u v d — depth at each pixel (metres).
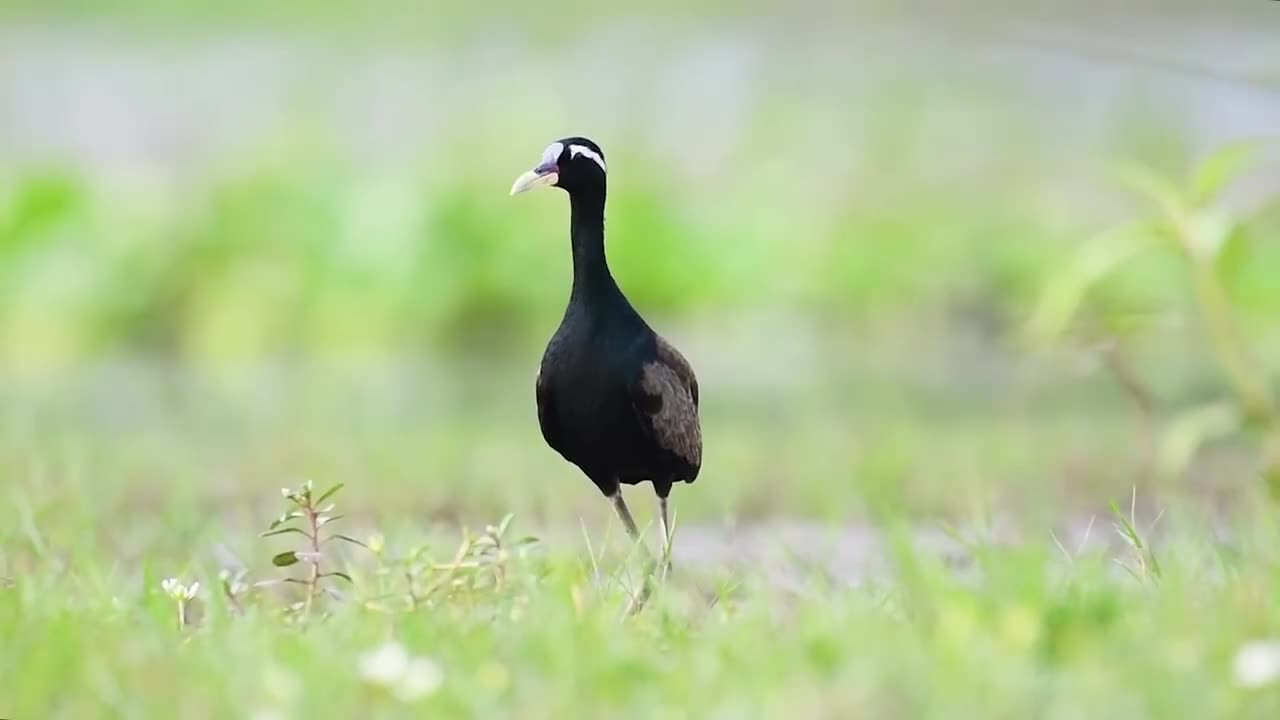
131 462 12.87
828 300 22.97
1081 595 6.27
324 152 24.81
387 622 6.44
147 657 5.83
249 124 27.08
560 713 5.25
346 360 21.11
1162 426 14.45
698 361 19.97
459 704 5.37
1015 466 12.72
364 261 22.41
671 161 25.69
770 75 28.38
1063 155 25.39
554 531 9.30
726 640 5.92
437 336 22.25
